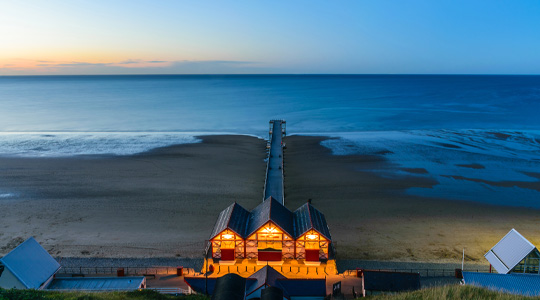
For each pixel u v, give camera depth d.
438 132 106.62
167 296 28.61
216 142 95.50
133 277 32.56
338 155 81.38
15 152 85.00
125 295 26.97
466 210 51.50
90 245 41.41
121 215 49.44
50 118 136.62
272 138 91.12
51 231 44.69
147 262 37.84
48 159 78.44
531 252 32.38
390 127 115.62
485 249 40.69
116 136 103.94
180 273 35.31
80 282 32.03
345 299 30.08
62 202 53.94
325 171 69.75
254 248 37.09
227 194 57.44
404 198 55.88
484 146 89.31
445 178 65.31
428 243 42.00
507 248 34.47
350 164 74.38
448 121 125.44
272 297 23.59
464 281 29.39
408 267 36.81
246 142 95.88
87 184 62.03
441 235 43.97
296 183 63.06
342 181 63.78
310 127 116.81
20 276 29.98
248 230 37.97
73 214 49.75
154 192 58.16
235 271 35.38
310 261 36.38
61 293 25.23
